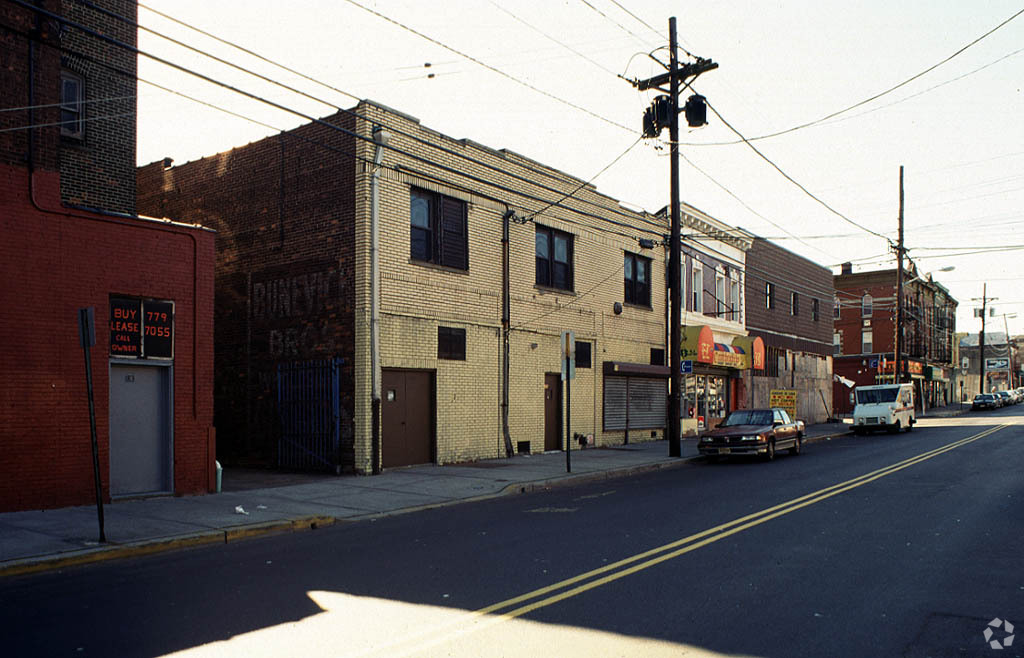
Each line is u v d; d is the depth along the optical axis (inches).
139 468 499.2
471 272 757.3
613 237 991.6
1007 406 2997.0
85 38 525.7
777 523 404.8
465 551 343.9
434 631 224.1
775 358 1476.4
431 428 714.2
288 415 708.0
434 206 724.0
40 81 453.1
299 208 712.4
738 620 231.9
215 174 796.0
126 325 490.3
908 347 2438.5
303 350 700.7
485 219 779.4
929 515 428.1
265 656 204.1
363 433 647.1
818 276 1716.3
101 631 228.7
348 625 231.6
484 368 769.6
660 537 367.6
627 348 1011.3
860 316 2421.3
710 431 859.4
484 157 776.9
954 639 214.5
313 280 695.7
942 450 903.1
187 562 332.2
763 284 1440.7
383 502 503.2
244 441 746.8
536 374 842.2
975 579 282.2
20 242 441.1
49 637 223.3
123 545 347.3
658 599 255.6
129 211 546.9
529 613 241.0
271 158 741.3
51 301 452.8
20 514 426.6
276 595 269.7
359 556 339.0
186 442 518.3
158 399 512.1
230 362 767.1
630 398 1019.9
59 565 322.0
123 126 547.5
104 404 474.3
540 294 853.2
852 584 275.0
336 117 682.2
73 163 517.7
